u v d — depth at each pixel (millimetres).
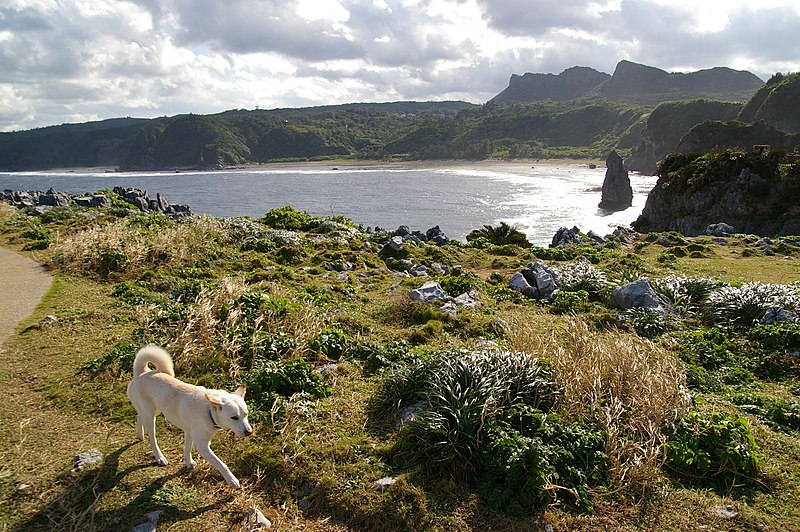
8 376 7840
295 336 9367
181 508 5391
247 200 77750
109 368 8031
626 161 161375
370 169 175625
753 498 5934
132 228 18562
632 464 6188
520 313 12742
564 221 54406
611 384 7578
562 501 5762
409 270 17359
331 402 7559
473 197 79250
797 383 9094
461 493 5793
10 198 25766
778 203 39438
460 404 6730
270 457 6168
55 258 14578
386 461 6297
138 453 6176
